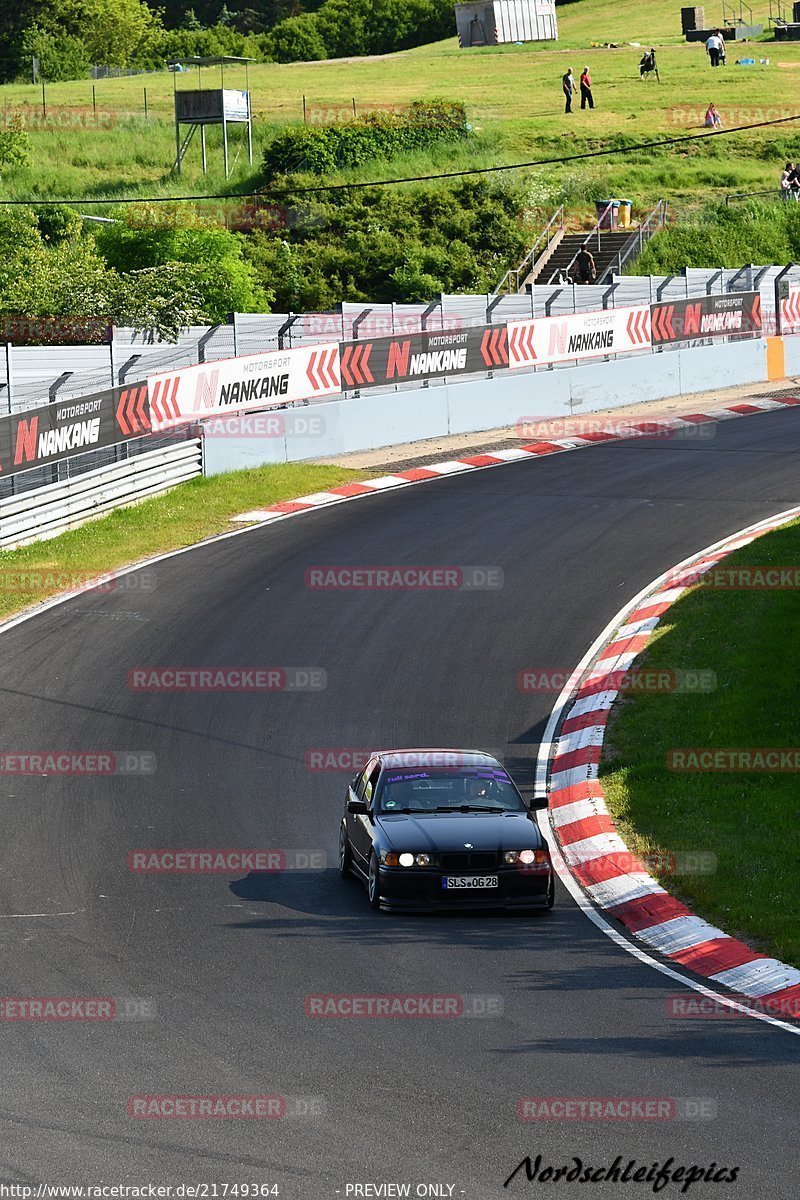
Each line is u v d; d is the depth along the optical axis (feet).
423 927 170.60
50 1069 123.44
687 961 158.81
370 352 468.75
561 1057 126.41
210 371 423.23
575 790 223.51
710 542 350.02
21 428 358.23
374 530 369.30
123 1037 131.64
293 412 447.01
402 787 190.60
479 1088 118.93
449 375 492.13
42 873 187.32
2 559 346.54
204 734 245.86
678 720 244.01
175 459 411.75
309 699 262.47
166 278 585.63
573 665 279.28
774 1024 136.67
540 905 176.55
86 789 220.84
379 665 279.08
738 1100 116.26
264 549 354.54
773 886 177.06
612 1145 107.76
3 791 219.00
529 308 552.00
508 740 246.06
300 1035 132.16
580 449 462.19
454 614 306.55
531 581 326.85
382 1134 109.70
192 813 212.84
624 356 544.62
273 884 186.80
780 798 208.44
